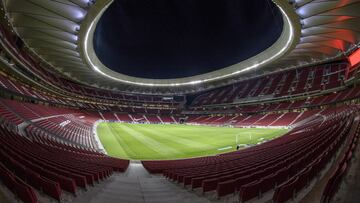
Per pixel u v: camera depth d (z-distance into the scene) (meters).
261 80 64.06
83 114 57.38
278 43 43.09
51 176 6.80
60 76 56.88
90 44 39.25
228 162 12.69
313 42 38.56
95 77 59.56
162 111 77.00
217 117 65.38
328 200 4.92
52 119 31.75
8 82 28.44
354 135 11.63
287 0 26.97
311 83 48.94
